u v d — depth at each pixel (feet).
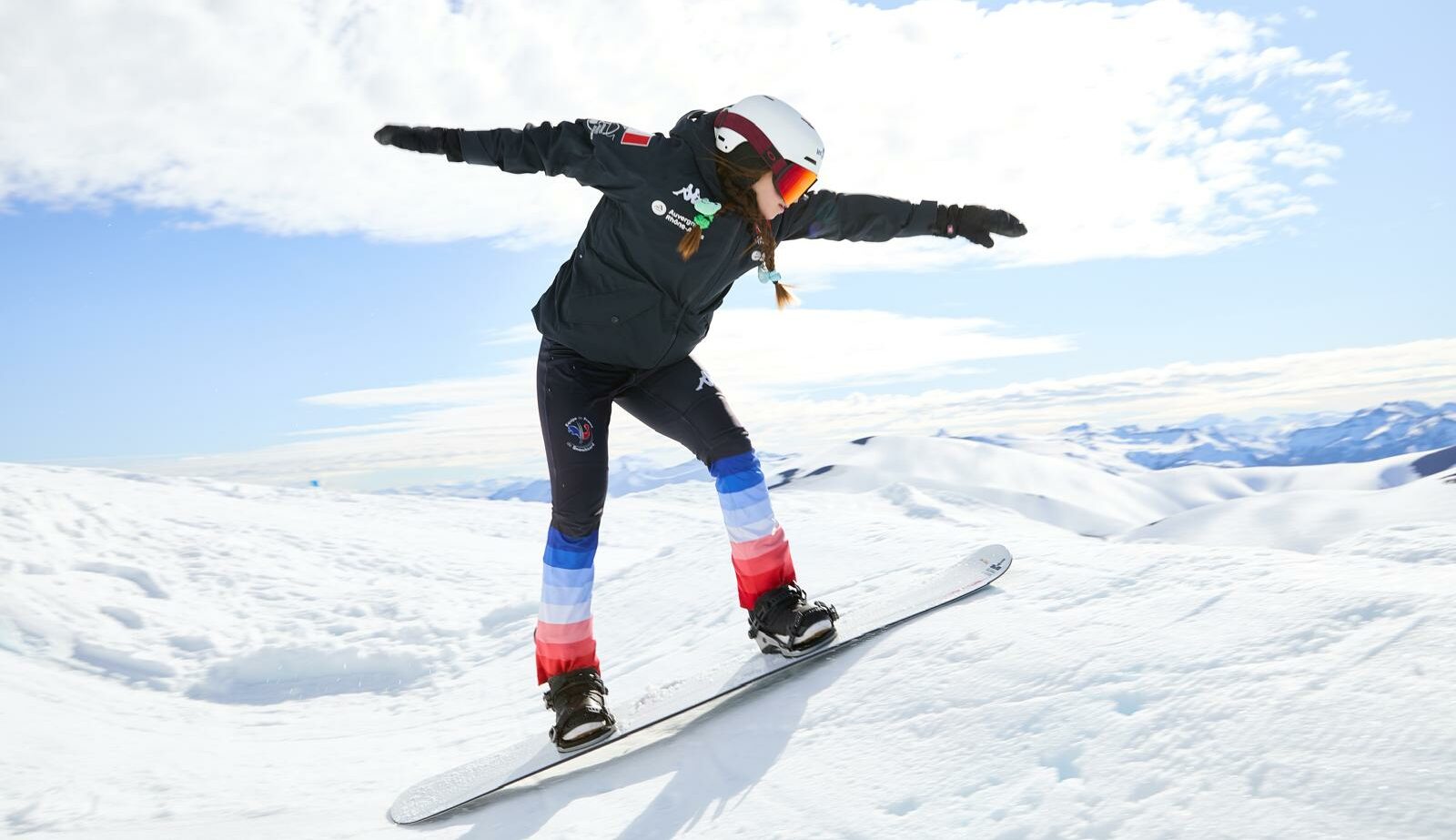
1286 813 3.73
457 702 16.24
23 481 41.88
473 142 7.52
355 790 9.50
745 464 8.02
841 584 11.37
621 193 7.14
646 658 12.83
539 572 31.81
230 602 26.02
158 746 13.96
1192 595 6.25
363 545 35.76
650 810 6.07
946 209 7.88
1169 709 4.78
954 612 7.50
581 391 7.77
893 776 5.36
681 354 7.98
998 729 5.36
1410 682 4.26
